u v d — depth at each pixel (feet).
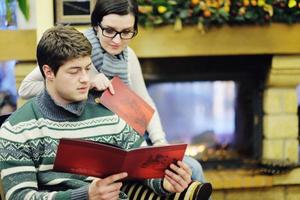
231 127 17.17
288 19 15.39
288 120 16.49
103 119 9.73
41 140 9.19
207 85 16.92
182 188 9.43
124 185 10.46
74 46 8.87
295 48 15.70
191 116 17.08
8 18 14.80
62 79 8.98
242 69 16.71
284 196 16.63
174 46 15.19
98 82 10.27
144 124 10.33
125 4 10.91
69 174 9.47
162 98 16.84
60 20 14.11
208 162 16.80
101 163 8.46
